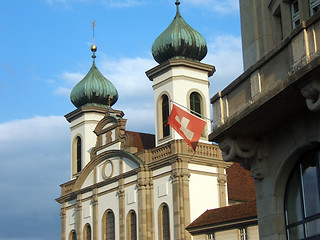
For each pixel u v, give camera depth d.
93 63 78.62
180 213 56.53
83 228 67.75
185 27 64.38
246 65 24.55
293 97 18.77
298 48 18.30
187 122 32.66
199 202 57.78
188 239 55.88
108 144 66.19
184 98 61.06
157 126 61.91
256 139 22.30
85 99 76.19
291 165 21.30
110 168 65.19
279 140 21.52
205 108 61.81
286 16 22.44
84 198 68.62
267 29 23.66
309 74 17.23
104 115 74.81
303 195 20.83
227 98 22.75
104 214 65.00
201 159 58.75
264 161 22.27
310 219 20.38
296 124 20.38
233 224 52.16
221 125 21.88
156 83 63.09
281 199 21.80
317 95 17.53
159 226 58.41
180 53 63.56
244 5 24.97
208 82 62.88
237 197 62.56
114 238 63.06
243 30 24.95
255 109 19.64
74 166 74.00
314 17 17.70
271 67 20.08
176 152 58.16
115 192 64.06
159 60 65.06
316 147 20.20
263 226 22.22
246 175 66.62
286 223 21.66
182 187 57.22
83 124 74.12
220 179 59.59
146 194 60.25
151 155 61.00
